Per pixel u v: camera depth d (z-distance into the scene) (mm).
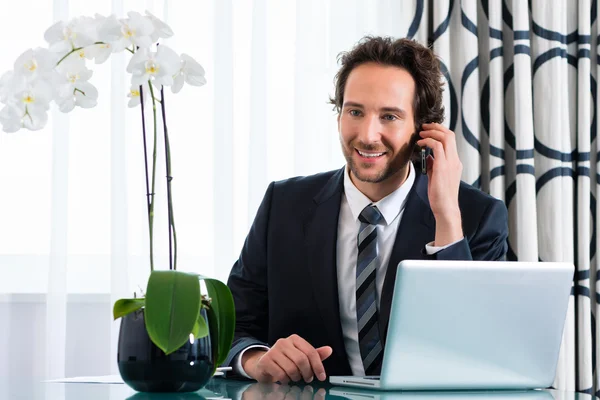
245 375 1528
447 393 1258
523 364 1306
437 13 2660
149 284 1160
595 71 2801
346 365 1786
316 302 1816
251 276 1937
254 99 2688
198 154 2686
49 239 2615
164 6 2672
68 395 1177
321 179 1972
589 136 2729
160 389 1187
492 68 2672
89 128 2617
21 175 2605
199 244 2672
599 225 2727
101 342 2598
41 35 2652
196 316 1148
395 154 1802
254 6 2703
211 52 2713
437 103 1890
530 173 2633
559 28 2705
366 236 1794
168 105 2672
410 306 1203
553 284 1271
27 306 2586
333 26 2760
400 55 1837
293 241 1875
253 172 2672
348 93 1813
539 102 2703
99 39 1229
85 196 2607
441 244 1740
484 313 1245
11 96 1212
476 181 2645
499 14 2689
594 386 2709
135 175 2635
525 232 2611
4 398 1143
